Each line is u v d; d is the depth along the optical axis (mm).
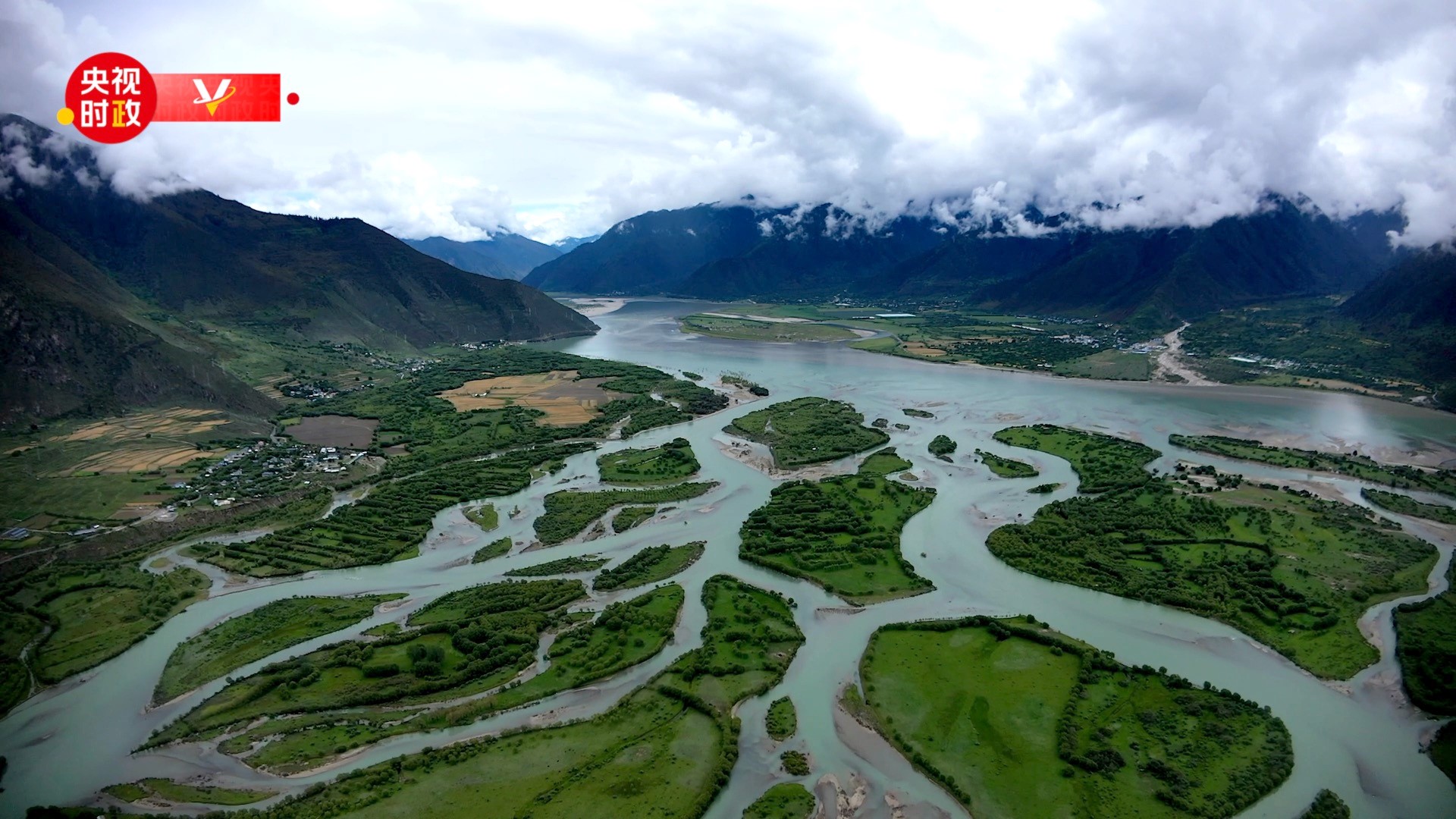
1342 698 106750
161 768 96625
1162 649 119250
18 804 91562
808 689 110312
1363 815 86250
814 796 89938
